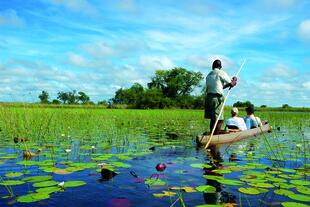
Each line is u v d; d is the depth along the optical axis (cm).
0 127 1016
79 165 434
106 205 273
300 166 466
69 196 297
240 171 422
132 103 9012
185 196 303
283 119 2094
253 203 285
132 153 565
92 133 923
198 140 701
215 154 575
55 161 473
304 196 302
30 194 296
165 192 314
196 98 9119
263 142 775
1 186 330
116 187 332
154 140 786
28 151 535
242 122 902
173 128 1226
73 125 1163
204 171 418
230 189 330
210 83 821
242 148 663
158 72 10231
